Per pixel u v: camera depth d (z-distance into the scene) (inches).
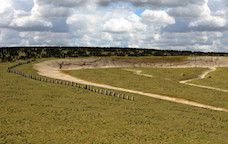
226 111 2632.9
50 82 3479.3
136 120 2047.2
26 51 7608.3
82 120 1988.2
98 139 1637.6
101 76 4379.9
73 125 1870.1
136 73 4874.5
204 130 1920.5
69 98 2667.3
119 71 5068.9
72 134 1699.1
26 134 1663.4
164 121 2068.2
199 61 6245.1
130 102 2640.3
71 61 6048.2
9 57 6614.2
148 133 1781.5
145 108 2432.3
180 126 1969.7
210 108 2723.9
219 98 3058.6
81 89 3134.8
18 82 3361.2
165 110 2410.2
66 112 2171.5
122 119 2054.6
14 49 7755.9
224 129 1991.9
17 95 2689.5
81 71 4977.9
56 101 2524.6
